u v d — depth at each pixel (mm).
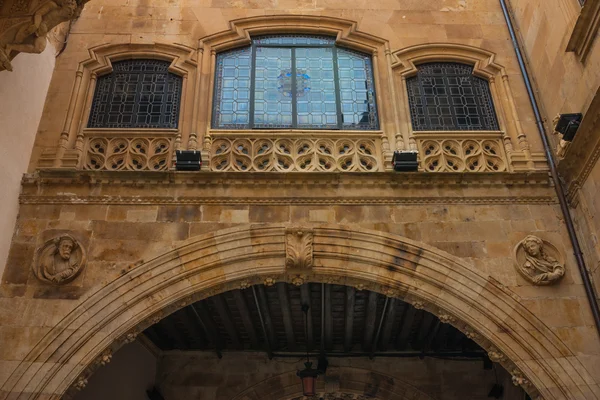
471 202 8195
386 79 9570
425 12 10297
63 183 8141
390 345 11562
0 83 7629
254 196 8109
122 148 8664
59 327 7074
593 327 7281
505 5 10383
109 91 9445
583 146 7660
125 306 7266
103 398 9453
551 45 8820
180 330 10945
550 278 7508
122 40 9797
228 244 7742
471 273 7625
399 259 7707
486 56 9898
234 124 9125
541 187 8367
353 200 8133
